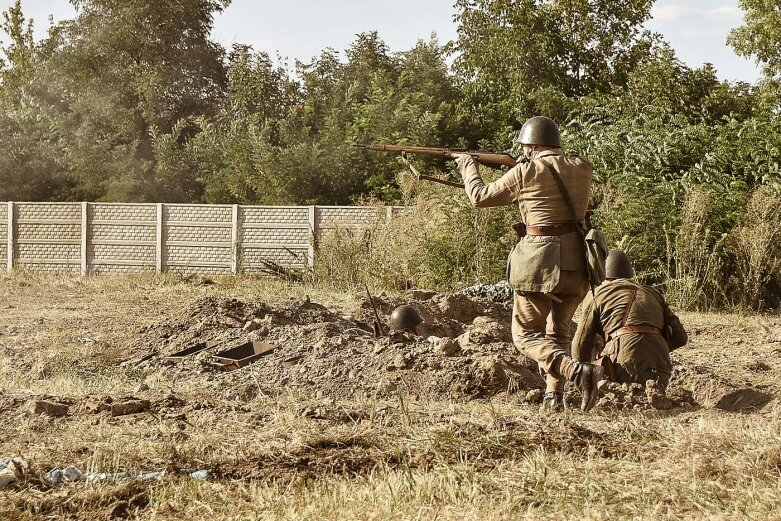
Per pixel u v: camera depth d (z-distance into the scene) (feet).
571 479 15.78
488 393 25.22
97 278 72.84
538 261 20.65
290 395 24.32
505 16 100.42
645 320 25.11
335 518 14.24
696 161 67.67
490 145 92.79
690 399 24.82
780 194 62.44
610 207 62.08
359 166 92.58
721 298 59.52
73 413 21.70
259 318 36.91
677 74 92.12
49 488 15.81
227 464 17.30
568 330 21.77
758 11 99.04
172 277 73.56
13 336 40.04
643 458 17.43
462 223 62.64
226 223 78.95
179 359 31.91
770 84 94.48
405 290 60.39
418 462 17.37
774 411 21.40
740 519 13.37
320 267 66.64
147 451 17.83
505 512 14.28
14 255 81.46
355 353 28.53
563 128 79.00
